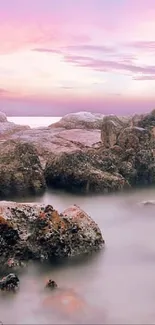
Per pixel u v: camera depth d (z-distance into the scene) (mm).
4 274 20453
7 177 37688
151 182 41875
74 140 50406
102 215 30703
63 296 18203
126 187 38719
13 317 17078
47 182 40406
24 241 21656
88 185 38125
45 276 20391
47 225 22219
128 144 43469
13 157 39438
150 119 50062
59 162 40000
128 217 30094
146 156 42594
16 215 22250
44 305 17609
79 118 61500
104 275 20531
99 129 58500
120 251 23312
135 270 21172
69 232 22516
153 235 26047
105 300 18172
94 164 40375
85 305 17672
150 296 18609
